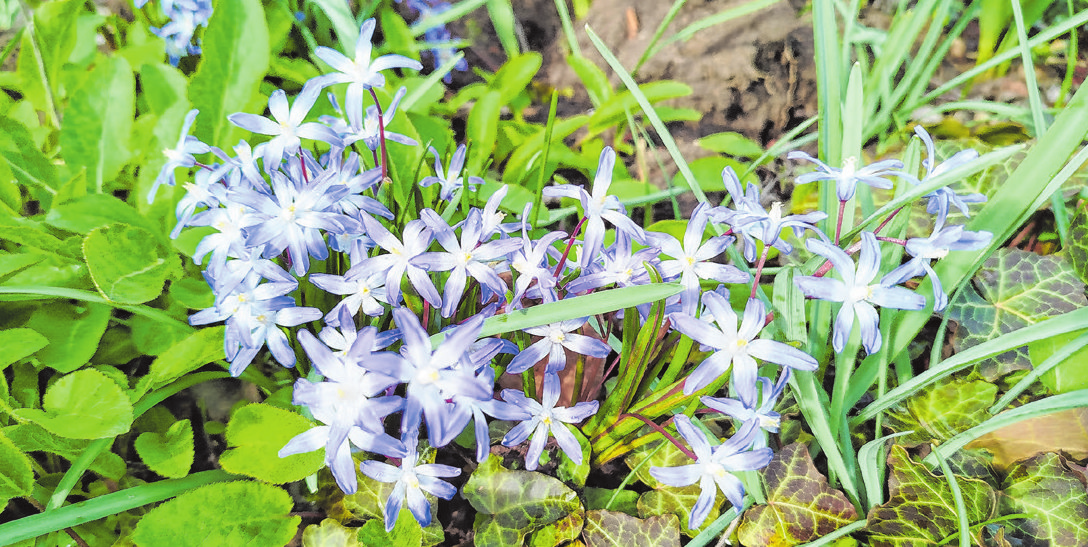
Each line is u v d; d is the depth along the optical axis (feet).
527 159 1.35
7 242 1.13
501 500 0.94
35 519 0.81
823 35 1.07
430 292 0.80
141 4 1.36
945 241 0.78
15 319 1.05
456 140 1.63
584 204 0.83
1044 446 0.97
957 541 0.87
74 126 1.14
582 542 0.94
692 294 0.84
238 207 0.85
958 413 1.01
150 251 0.99
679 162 1.06
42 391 1.04
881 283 0.77
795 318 0.91
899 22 1.48
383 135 0.91
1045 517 0.91
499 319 0.79
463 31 1.96
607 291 0.78
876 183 0.82
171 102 1.23
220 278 0.84
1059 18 1.90
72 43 1.34
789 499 0.92
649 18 1.83
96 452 0.90
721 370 0.76
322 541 0.92
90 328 0.99
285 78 1.61
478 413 0.79
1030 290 1.07
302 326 0.99
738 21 1.72
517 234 1.07
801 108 1.61
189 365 0.94
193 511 0.86
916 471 0.90
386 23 1.62
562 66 1.83
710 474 0.80
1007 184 0.92
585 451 0.94
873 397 1.06
